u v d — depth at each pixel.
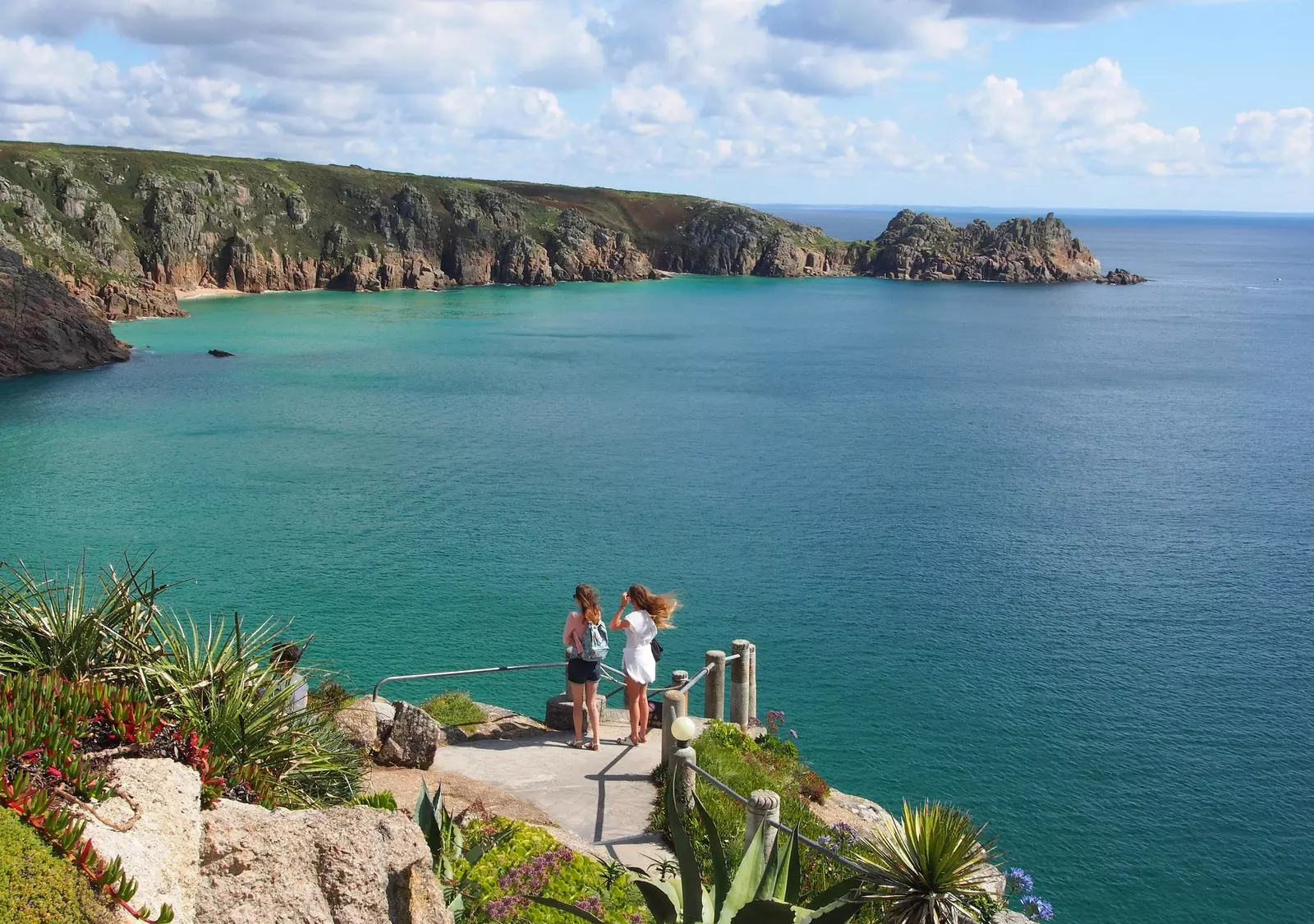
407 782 13.32
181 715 8.65
